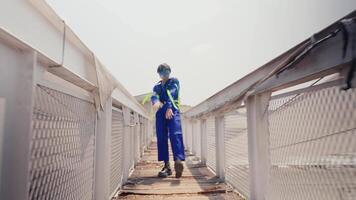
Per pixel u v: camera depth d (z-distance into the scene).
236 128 2.23
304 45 0.93
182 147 3.02
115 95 2.05
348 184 0.81
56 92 0.96
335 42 0.79
